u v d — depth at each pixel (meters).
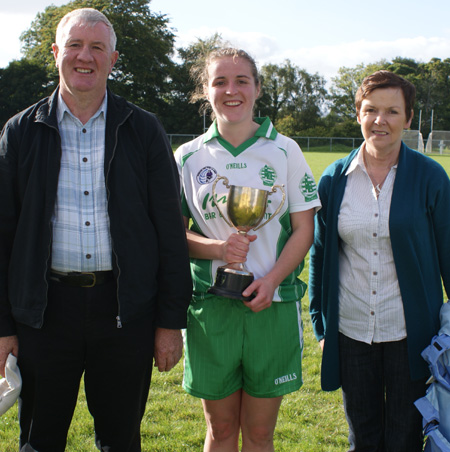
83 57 2.14
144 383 2.45
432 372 2.31
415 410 2.47
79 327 2.26
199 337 2.51
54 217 2.22
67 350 2.28
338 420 3.31
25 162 2.18
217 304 2.48
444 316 2.40
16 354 2.30
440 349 2.28
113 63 2.33
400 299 2.43
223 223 2.51
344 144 44.50
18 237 2.20
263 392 2.48
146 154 2.29
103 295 2.26
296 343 2.54
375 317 2.46
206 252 2.46
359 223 2.43
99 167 2.24
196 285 2.54
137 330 2.32
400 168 2.40
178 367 4.01
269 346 2.47
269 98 59.50
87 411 3.37
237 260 2.36
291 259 2.46
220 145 2.52
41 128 2.22
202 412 3.39
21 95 46.25
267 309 2.47
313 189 2.54
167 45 46.47
